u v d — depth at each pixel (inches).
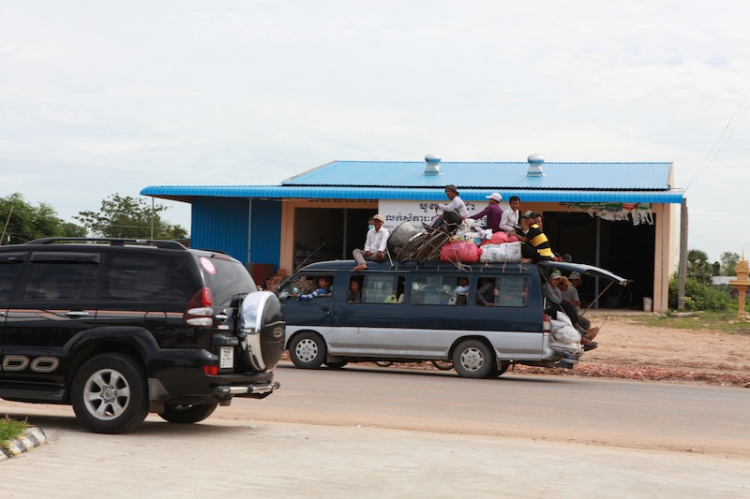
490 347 679.1
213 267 376.8
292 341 722.2
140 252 370.6
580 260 1572.3
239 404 492.1
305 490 271.9
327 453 335.3
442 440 378.9
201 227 1485.0
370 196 1318.9
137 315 361.4
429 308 690.8
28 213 2469.2
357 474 297.6
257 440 363.3
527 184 1363.2
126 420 357.1
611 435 424.2
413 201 1307.8
